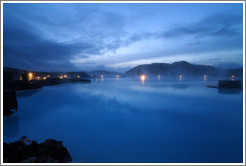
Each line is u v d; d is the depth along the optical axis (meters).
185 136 4.89
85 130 5.46
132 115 7.43
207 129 5.47
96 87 22.47
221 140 4.56
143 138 4.77
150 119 6.77
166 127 5.69
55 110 8.61
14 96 7.23
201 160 3.55
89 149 4.07
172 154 3.81
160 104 9.95
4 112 6.81
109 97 13.16
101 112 8.11
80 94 15.18
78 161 3.51
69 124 6.12
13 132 5.23
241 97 12.38
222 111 7.95
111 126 5.85
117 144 4.34
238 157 3.66
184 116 7.12
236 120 6.44
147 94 14.36
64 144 4.36
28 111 8.30
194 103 10.15
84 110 8.57
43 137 4.86
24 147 3.14
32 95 14.62
